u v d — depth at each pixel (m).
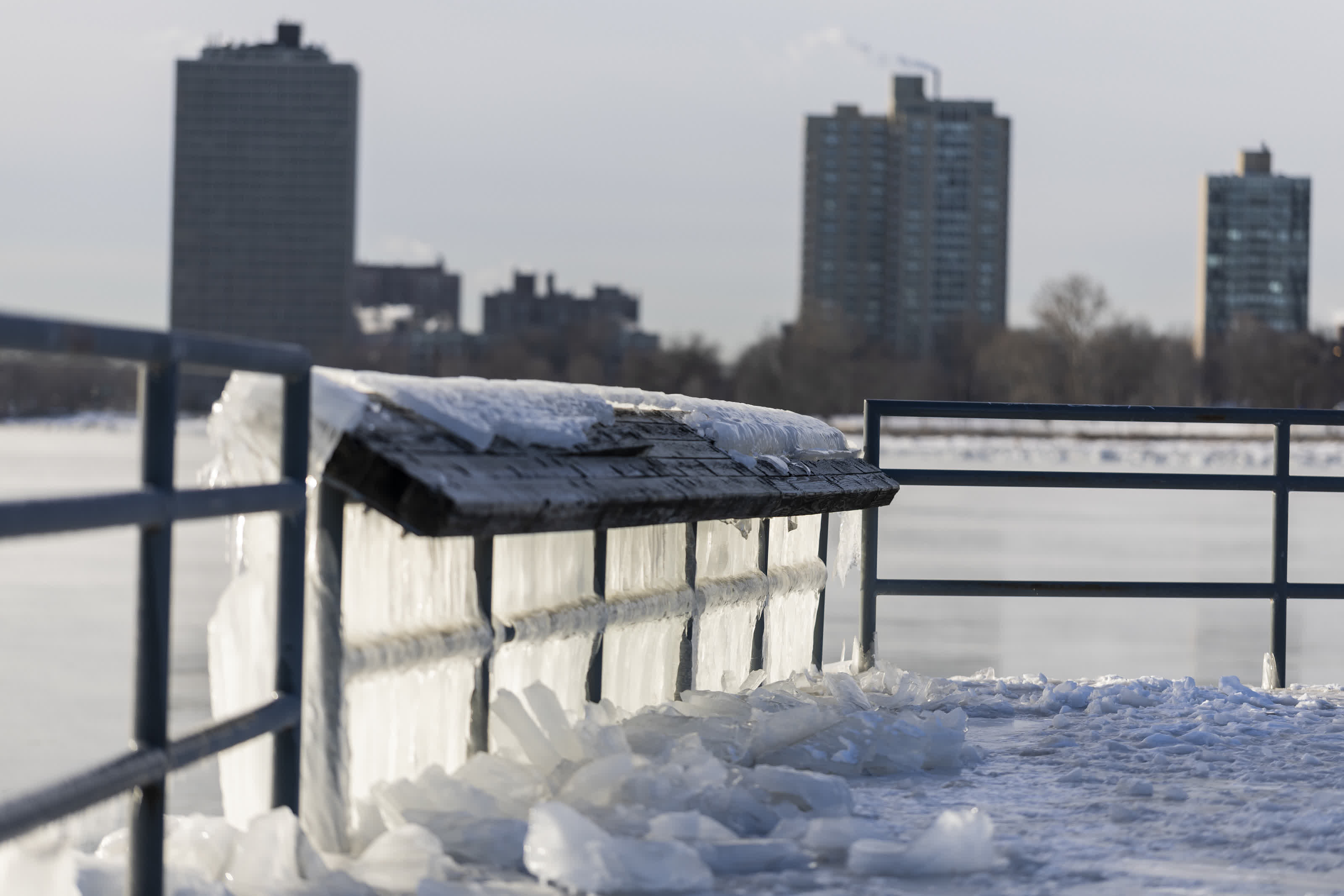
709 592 9.85
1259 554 46.97
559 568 8.02
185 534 49.22
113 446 158.50
